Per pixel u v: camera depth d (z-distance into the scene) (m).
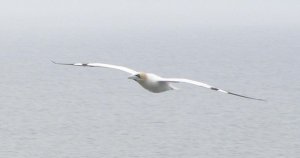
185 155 48.38
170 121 61.56
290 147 50.66
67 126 58.72
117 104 72.06
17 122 60.59
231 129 57.31
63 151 49.50
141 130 57.19
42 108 69.12
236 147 50.62
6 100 74.75
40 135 54.62
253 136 54.22
